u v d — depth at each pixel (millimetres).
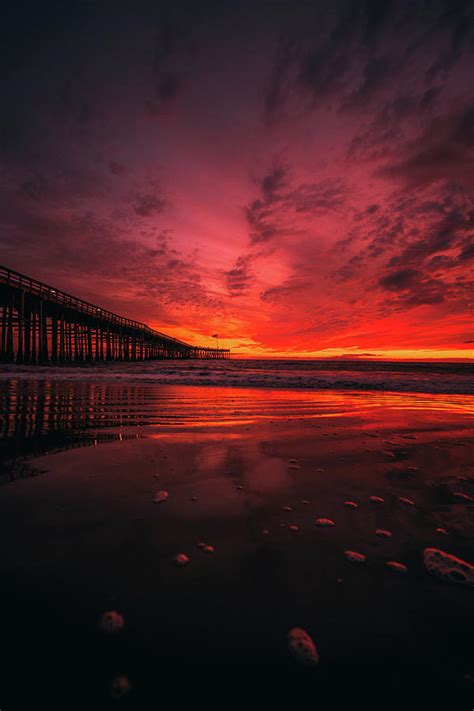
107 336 32062
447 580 972
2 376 10289
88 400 4914
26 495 1487
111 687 643
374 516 1371
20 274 18062
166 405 4512
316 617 820
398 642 756
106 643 731
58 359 23766
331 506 1458
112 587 896
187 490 1588
